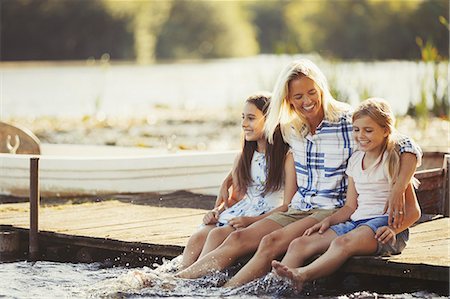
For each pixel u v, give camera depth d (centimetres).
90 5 4431
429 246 569
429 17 2984
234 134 1497
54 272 609
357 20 3481
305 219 552
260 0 5278
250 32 5181
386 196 541
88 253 648
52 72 3466
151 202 811
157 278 541
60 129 1581
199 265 545
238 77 2977
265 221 557
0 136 958
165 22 4869
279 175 582
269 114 571
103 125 1647
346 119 563
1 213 757
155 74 3350
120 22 4503
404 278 539
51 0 4388
